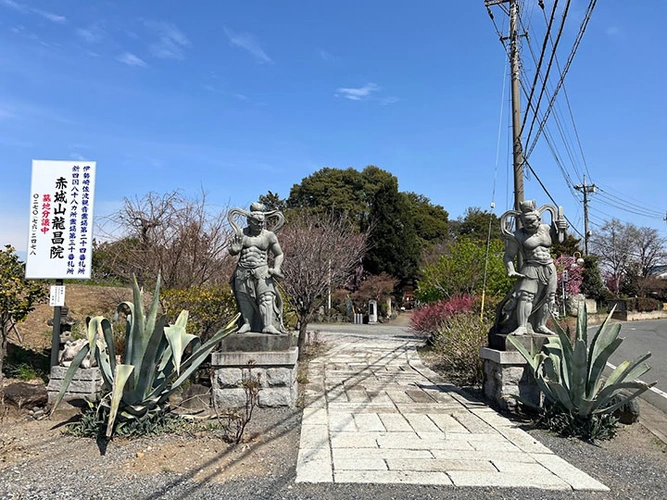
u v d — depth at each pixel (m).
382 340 16.28
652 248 40.72
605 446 5.06
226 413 5.78
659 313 32.34
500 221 6.89
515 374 6.37
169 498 3.55
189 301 7.86
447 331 10.84
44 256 7.30
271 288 6.72
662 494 3.84
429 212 43.12
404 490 3.75
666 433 5.93
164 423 5.18
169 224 10.56
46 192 7.40
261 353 6.38
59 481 3.83
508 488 3.82
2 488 3.69
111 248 11.04
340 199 33.03
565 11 7.21
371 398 7.18
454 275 16.98
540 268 6.62
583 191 32.12
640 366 5.82
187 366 5.47
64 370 6.25
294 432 5.31
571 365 5.32
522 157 11.63
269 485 3.82
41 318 10.68
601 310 31.36
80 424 5.18
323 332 20.16
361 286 29.95
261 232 6.78
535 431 5.45
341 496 3.63
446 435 5.25
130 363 4.89
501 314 7.00
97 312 11.44
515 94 11.80
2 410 5.65
